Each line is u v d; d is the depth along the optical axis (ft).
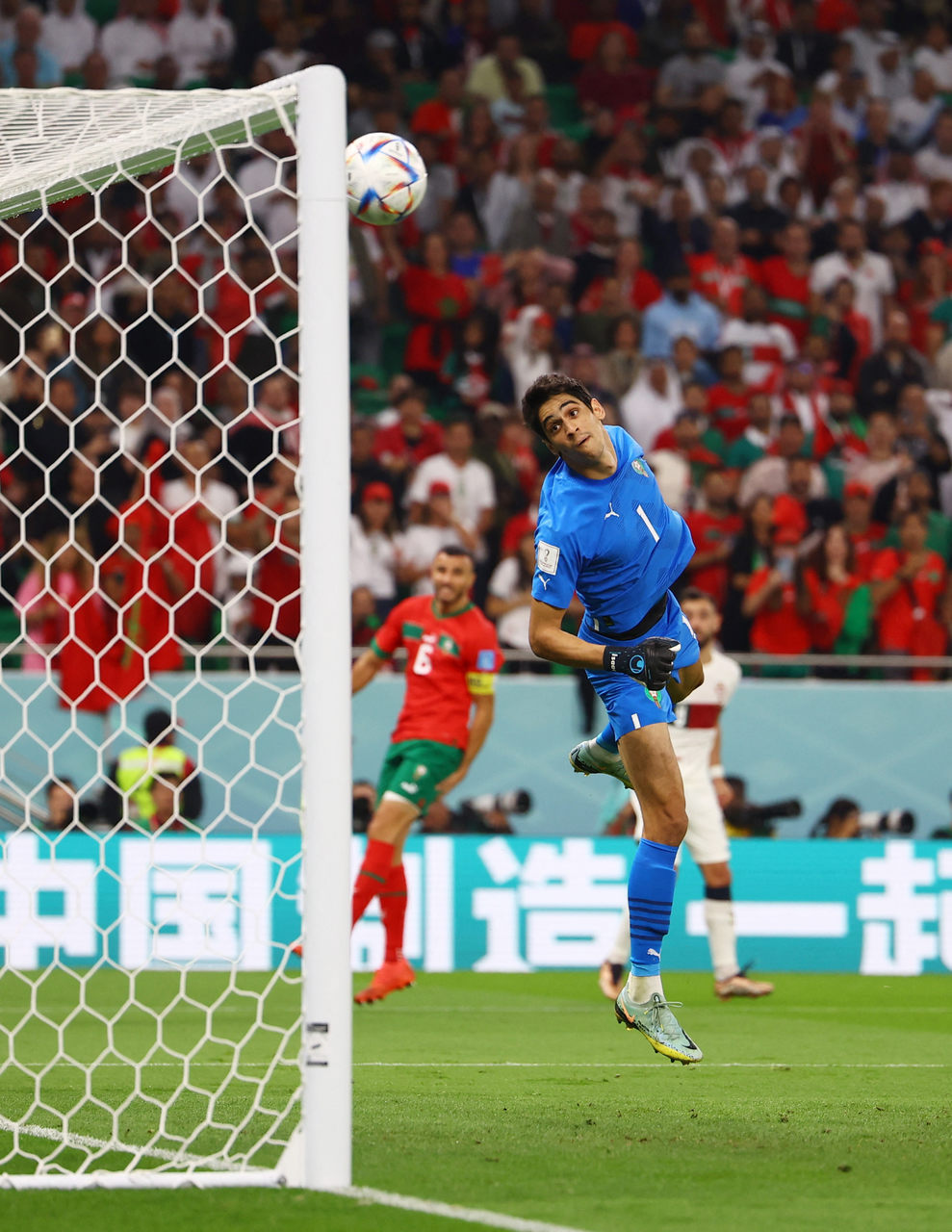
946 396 175.94
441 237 169.78
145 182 162.30
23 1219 37.78
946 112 198.29
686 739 100.07
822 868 127.34
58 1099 59.06
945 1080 66.69
